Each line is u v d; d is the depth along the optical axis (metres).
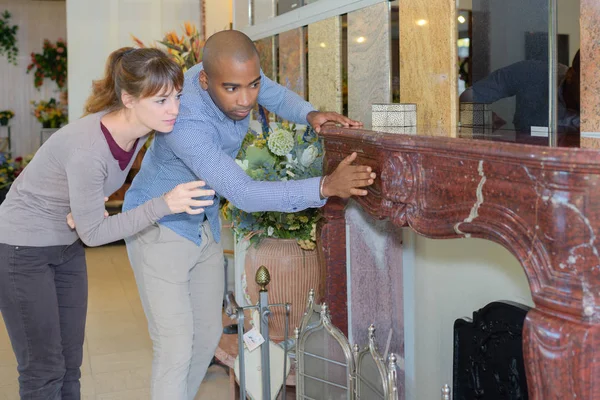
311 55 3.31
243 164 2.79
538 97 1.93
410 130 2.06
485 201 1.36
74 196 1.92
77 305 2.31
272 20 3.76
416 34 2.44
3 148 9.62
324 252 2.41
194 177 2.22
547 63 1.90
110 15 6.84
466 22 2.20
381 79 2.69
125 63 1.87
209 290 2.40
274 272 2.86
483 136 1.75
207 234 2.33
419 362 2.51
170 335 2.20
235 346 3.03
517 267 1.95
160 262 2.19
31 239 2.07
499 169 1.30
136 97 1.86
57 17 9.69
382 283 2.45
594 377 1.15
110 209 6.68
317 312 2.20
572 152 1.11
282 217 2.79
